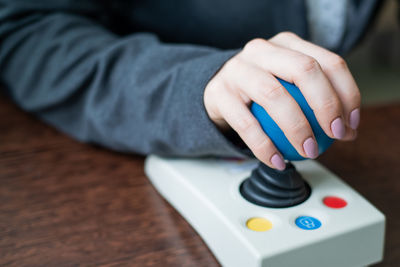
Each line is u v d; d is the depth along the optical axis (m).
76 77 0.51
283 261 0.30
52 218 0.38
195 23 0.80
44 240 0.35
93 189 0.43
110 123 0.48
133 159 0.50
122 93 0.47
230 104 0.34
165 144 0.42
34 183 0.44
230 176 0.40
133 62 0.48
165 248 0.35
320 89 0.30
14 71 0.60
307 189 0.37
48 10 0.64
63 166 0.48
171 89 0.42
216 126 0.38
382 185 0.43
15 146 0.52
